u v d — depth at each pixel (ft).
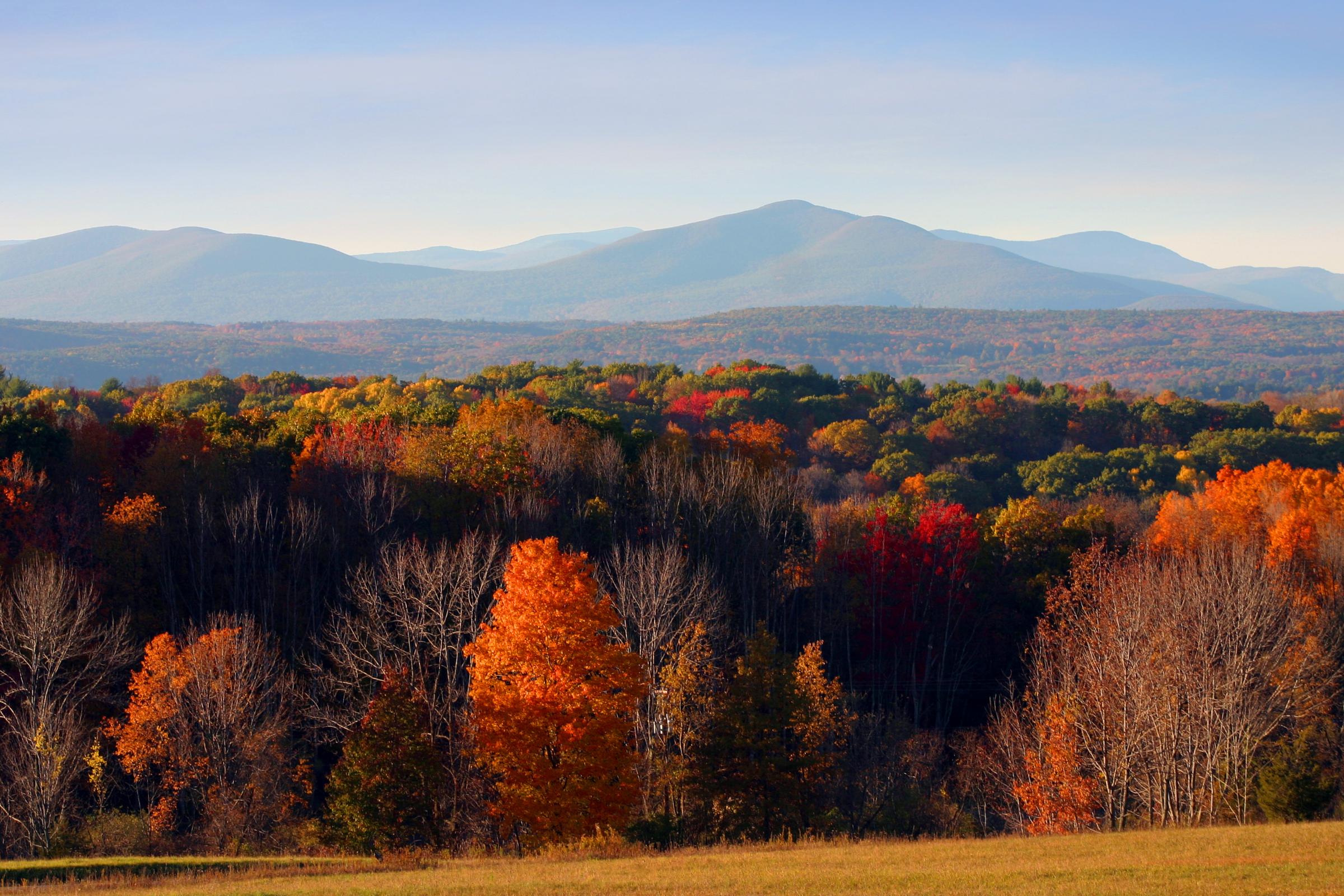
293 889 109.19
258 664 191.31
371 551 248.73
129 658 199.72
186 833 169.27
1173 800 168.25
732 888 105.29
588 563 170.09
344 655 205.16
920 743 215.10
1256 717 180.14
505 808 151.94
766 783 169.48
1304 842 119.85
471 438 288.30
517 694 155.43
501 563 232.32
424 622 196.24
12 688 184.34
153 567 233.96
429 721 161.79
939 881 106.11
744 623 262.47
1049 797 175.52
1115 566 232.12
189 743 173.27
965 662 285.84
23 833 154.10
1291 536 279.69
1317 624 216.54
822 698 192.65
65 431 280.31
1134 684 169.68
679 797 174.81
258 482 270.87
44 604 174.29
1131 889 98.89
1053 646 230.89
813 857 125.70
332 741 191.72
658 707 186.29
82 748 170.81
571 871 119.55
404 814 149.48
